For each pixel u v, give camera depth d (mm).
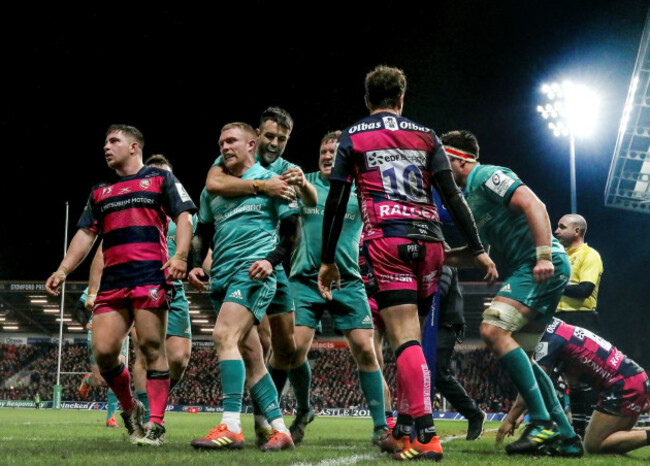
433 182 4191
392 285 3992
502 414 27516
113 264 5215
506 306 4754
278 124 5914
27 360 39875
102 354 5223
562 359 5488
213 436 4715
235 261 5090
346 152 4152
